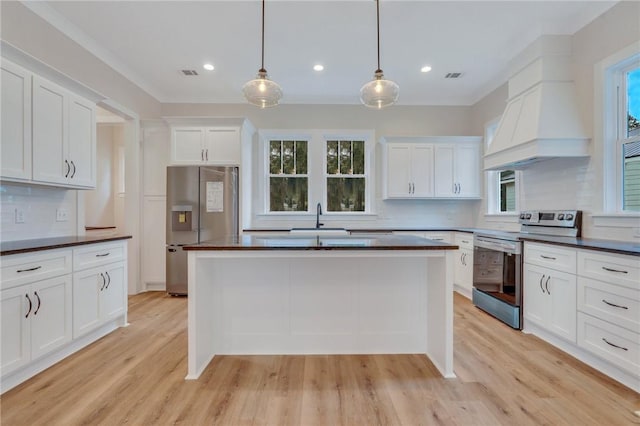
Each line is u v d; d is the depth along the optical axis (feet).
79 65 10.30
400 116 16.33
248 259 7.76
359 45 11.01
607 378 6.64
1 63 6.69
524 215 11.44
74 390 6.18
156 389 6.23
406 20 9.57
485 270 11.24
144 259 14.08
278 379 6.63
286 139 16.40
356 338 7.84
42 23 8.90
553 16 9.31
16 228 8.15
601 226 8.75
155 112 15.14
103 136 17.44
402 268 7.84
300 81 13.94
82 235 10.24
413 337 7.88
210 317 7.54
